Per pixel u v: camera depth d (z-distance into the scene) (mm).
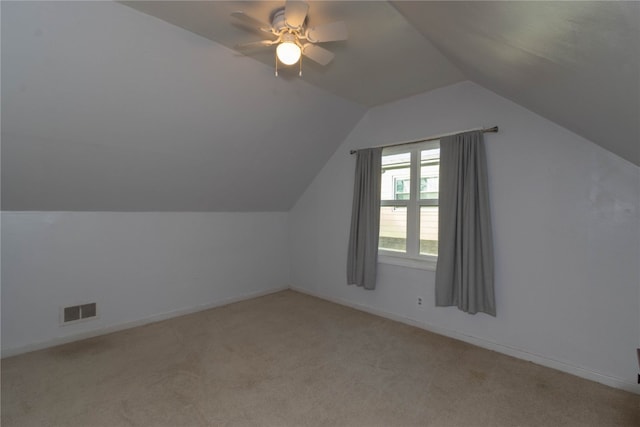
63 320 2811
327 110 3326
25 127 2086
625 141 1722
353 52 2336
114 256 3107
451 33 1719
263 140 3254
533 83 1729
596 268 2195
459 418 1811
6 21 1619
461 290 2734
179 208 3529
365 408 1899
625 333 2096
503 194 2598
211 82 2439
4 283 2545
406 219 3404
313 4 1760
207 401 1952
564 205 2316
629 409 1884
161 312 3430
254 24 1722
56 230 2783
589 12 828
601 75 1146
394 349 2680
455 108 2902
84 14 1742
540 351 2426
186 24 1992
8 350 2539
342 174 3926
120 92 2180
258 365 2404
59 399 1959
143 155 2711
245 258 4211
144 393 2029
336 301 4027
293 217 4656
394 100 3350
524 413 1854
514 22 1149
